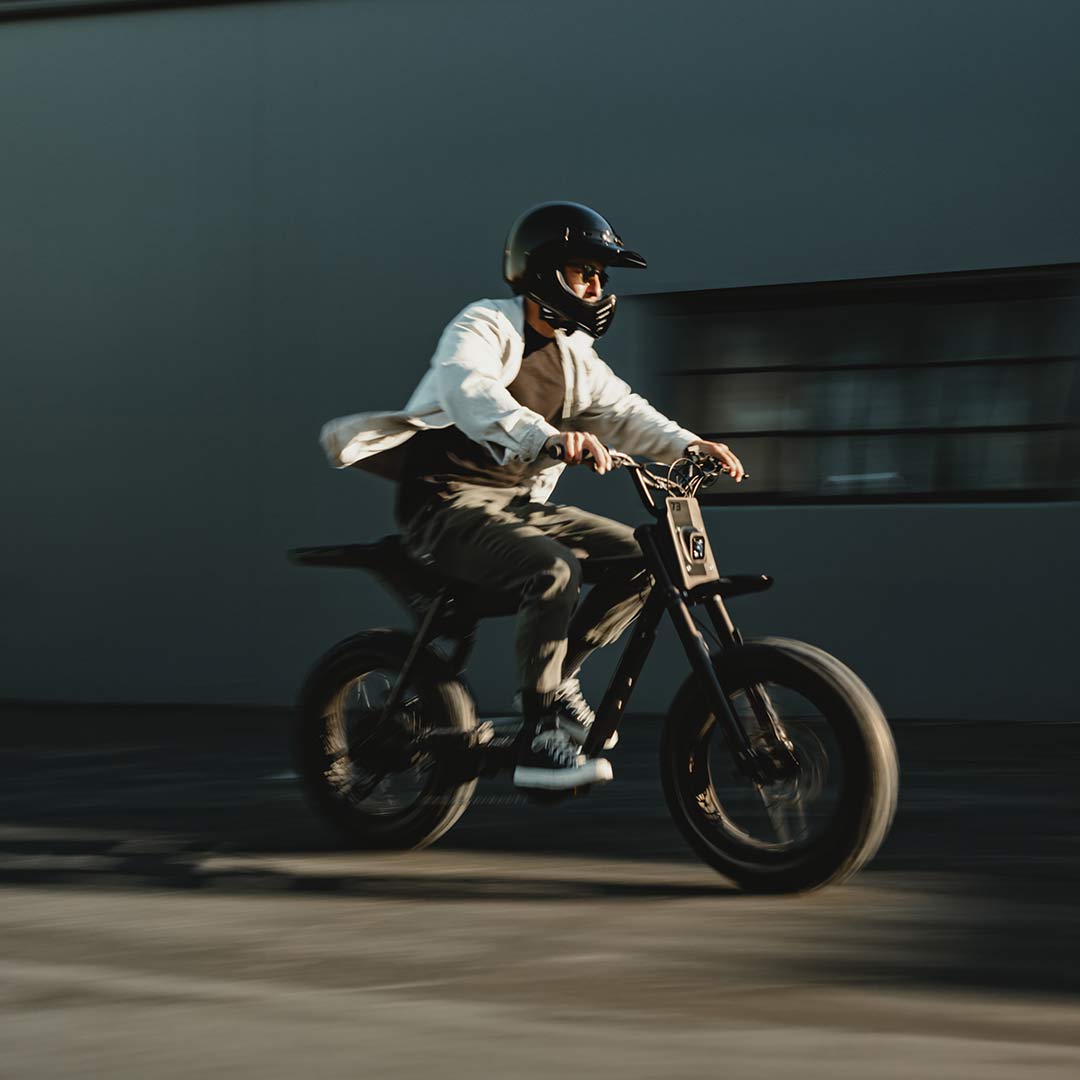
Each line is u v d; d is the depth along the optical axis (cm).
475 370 400
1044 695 694
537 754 397
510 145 761
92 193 830
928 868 408
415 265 777
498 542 400
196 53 811
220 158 808
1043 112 685
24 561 845
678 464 409
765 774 369
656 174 739
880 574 714
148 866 421
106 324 828
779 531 729
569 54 752
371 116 783
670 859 423
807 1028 268
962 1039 261
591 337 420
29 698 845
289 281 796
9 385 844
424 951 325
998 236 691
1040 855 425
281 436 799
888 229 706
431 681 424
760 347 739
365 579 786
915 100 702
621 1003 285
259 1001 288
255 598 805
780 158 721
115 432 828
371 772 437
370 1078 245
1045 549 693
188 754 650
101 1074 249
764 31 722
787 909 361
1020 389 702
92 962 320
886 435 723
